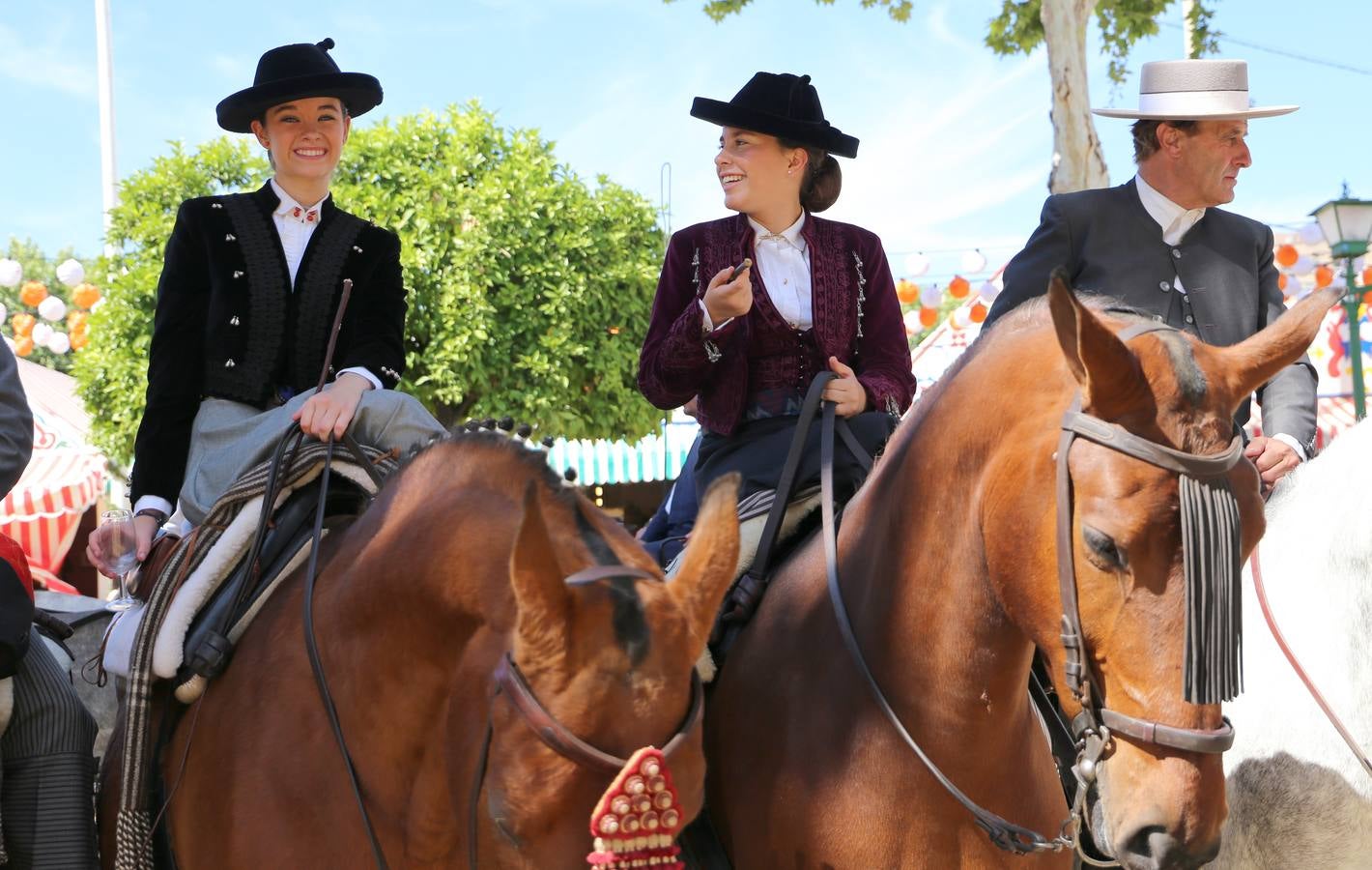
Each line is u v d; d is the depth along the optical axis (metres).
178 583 3.00
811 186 3.41
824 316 3.29
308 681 2.74
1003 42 10.30
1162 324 2.22
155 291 12.16
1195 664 1.97
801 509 3.06
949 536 2.48
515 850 2.07
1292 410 3.31
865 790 2.58
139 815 2.86
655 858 1.97
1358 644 2.78
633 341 13.09
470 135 12.73
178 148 12.64
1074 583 2.11
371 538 2.73
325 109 3.76
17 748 3.21
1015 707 2.52
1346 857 2.78
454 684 2.41
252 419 3.43
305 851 2.65
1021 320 2.51
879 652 2.61
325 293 3.71
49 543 11.45
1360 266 11.20
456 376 12.33
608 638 2.07
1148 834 2.06
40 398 15.27
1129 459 2.05
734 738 2.82
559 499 2.41
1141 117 3.56
